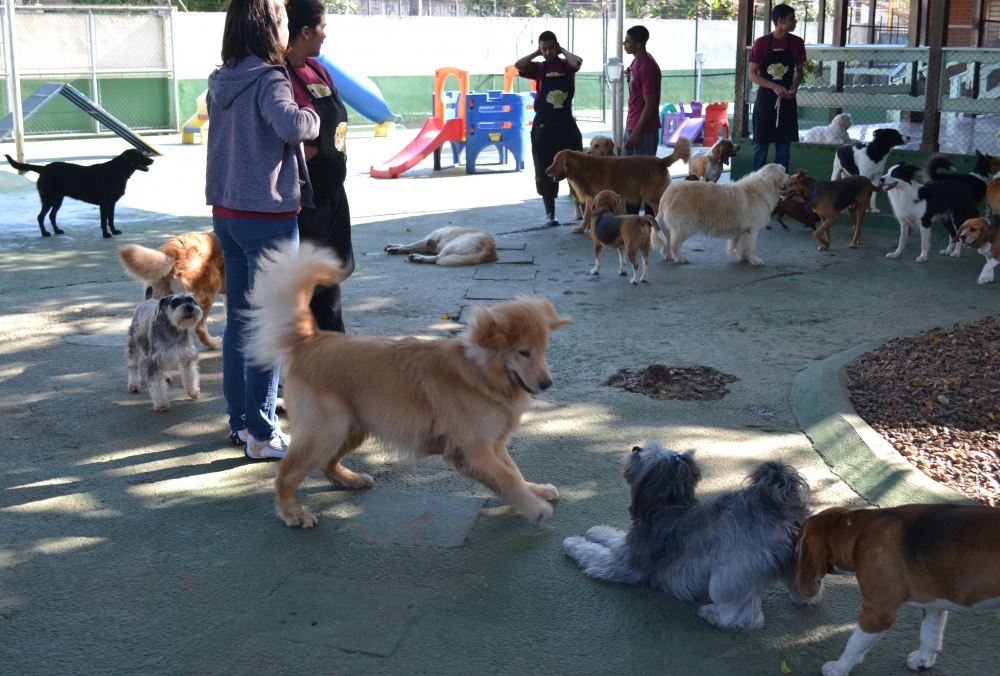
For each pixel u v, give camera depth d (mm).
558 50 9945
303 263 3430
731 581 2693
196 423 4461
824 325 6152
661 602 2887
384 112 20203
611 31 26969
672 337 5895
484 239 8359
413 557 3164
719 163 11484
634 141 10281
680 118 20609
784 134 10453
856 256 8625
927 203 8188
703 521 2840
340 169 4238
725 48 28703
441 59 25594
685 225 8250
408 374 3281
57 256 8625
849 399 4566
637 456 3049
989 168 8992
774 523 2709
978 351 5332
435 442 3342
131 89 21984
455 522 3436
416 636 2688
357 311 6586
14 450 4074
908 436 4156
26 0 22750
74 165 9570
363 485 3738
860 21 21812
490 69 26500
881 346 5496
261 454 3996
